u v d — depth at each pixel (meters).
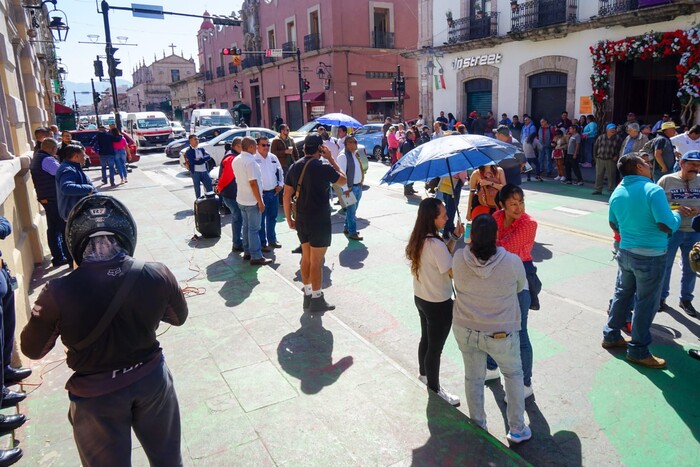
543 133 14.44
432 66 21.80
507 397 3.47
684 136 8.46
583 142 16.30
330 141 10.45
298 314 5.48
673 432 3.56
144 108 88.62
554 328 5.19
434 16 21.56
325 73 30.58
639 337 4.38
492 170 5.42
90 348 2.18
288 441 3.39
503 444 3.36
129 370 2.25
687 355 4.58
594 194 12.18
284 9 34.22
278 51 27.62
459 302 3.41
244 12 39.47
